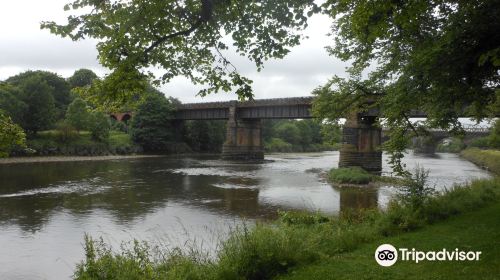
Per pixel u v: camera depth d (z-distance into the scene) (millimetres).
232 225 22125
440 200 15594
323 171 57156
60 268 15617
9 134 10898
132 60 8414
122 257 9305
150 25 8547
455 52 12039
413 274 8328
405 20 8719
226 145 83500
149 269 8336
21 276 14781
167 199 31609
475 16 11336
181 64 9859
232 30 9453
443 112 14578
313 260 9562
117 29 8547
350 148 55938
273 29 9055
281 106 75000
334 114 18344
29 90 74688
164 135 100312
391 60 15508
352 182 42594
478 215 14109
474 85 13039
